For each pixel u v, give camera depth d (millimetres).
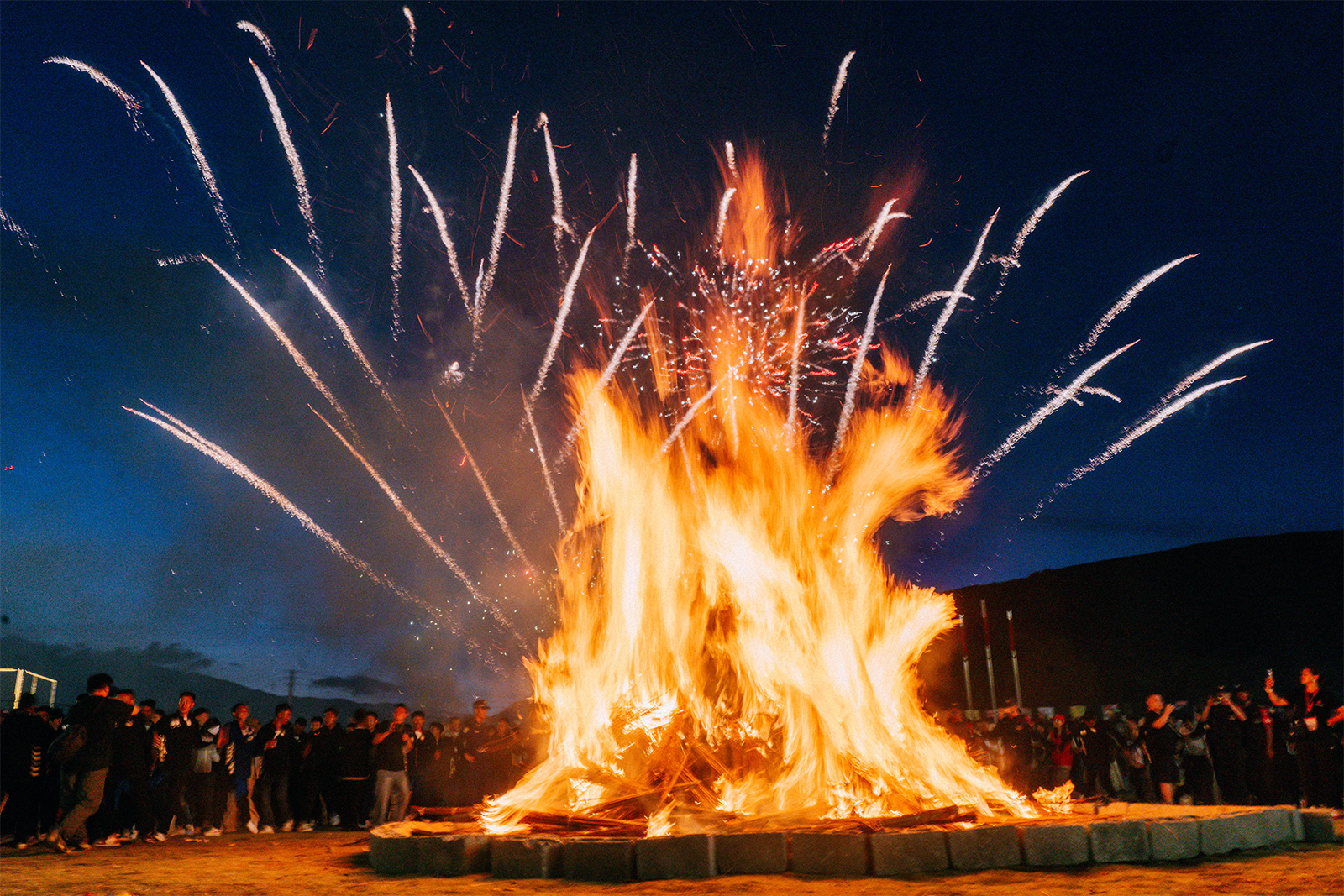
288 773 14273
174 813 12805
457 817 11672
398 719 13734
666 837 8141
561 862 8367
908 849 7992
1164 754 13469
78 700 11383
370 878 8602
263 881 8594
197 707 13648
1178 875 7539
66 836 10984
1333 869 7555
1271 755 12812
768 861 8109
